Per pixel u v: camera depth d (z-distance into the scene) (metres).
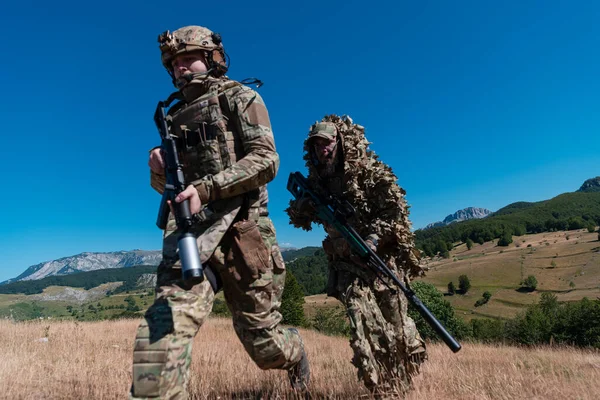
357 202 3.81
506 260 167.12
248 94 2.61
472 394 3.64
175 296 2.20
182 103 2.84
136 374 1.97
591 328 38.75
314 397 3.48
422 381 4.11
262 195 2.78
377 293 3.90
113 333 9.37
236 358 5.68
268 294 2.76
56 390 3.79
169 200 2.14
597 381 4.33
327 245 4.01
